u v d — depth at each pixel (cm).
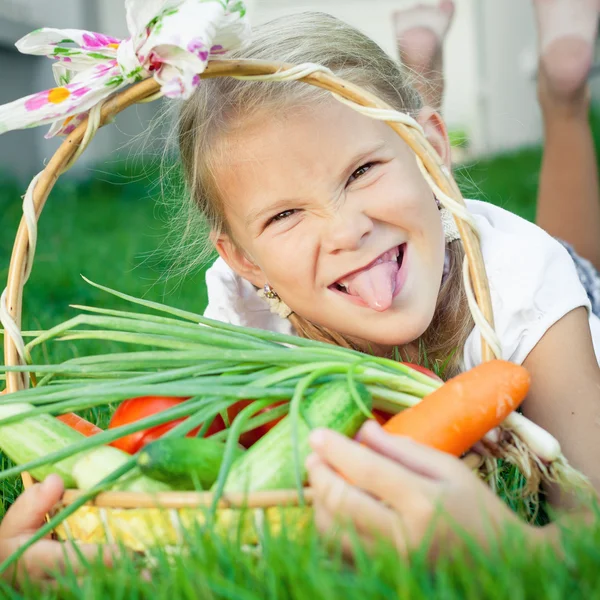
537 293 166
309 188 163
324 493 105
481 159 835
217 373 138
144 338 138
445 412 118
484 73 1133
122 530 113
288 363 133
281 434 117
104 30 1026
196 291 343
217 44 136
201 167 181
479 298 132
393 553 96
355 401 121
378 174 162
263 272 184
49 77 811
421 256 165
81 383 133
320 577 91
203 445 113
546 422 163
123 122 938
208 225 194
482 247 177
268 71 134
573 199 287
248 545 109
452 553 102
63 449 117
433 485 104
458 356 182
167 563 103
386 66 191
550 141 286
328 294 168
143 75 137
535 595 92
